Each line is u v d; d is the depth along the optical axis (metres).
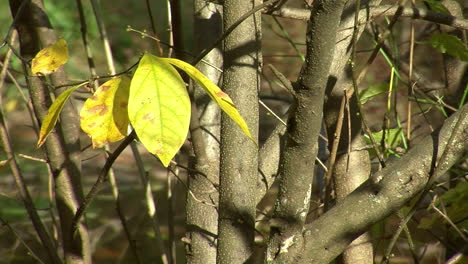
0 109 2.44
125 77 1.65
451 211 2.16
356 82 1.98
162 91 1.57
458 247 2.42
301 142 1.78
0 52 2.88
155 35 2.16
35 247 3.44
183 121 1.57
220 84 2.22
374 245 2.50
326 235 1.84
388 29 1.97
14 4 2.21
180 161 2.52
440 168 1.87
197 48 2.23
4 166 2.29
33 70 1.79
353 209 1.85
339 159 2.24
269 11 2.08
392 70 2.32
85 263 2.34
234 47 1.92
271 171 2.11
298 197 1.81
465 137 1.87
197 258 2.17
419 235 2.43
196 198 2.17
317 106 1.75
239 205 1.92
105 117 1.63
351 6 2.12
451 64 2.70
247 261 1.93
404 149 2.45
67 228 2.31
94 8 2.38
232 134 1.92
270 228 1.85
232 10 1.92
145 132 1.56
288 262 1.84
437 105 2.57
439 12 2.26
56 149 2.29
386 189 1.85
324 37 1.71
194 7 2.23
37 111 2.25
